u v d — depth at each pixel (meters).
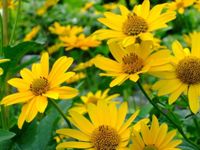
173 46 0.37
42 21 0.91
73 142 0.33
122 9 0.38
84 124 0.33
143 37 0.35
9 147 0.36
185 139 0.35
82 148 0.33
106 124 0.34
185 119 0.38
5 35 0.46
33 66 0.35
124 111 0.34
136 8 0.37
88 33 0.86
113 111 0.34
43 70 0.35
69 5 1.23
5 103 0.33
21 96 0.33
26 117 0.33
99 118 0.34
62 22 0.95
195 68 0.34
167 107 0.37
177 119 0.36
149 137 0.32
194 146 0.35
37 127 0.37
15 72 0.41
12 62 0.38
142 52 0.35
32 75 0.35
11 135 0.32
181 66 0.35
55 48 0.70
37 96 0.33
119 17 0.37
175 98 0.34
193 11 1.00
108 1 1.12
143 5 0.37
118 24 0.36
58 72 0.34
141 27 0.36
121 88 0.41
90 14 1.02
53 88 0.34
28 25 0.94
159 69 0.33
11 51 0.38
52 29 0.75
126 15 0.37
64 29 0.72
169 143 0.32
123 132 0.33
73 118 0.33
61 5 1.22
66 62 0.34
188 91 0.34
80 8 1.20
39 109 0.32
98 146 0.33
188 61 0.35
